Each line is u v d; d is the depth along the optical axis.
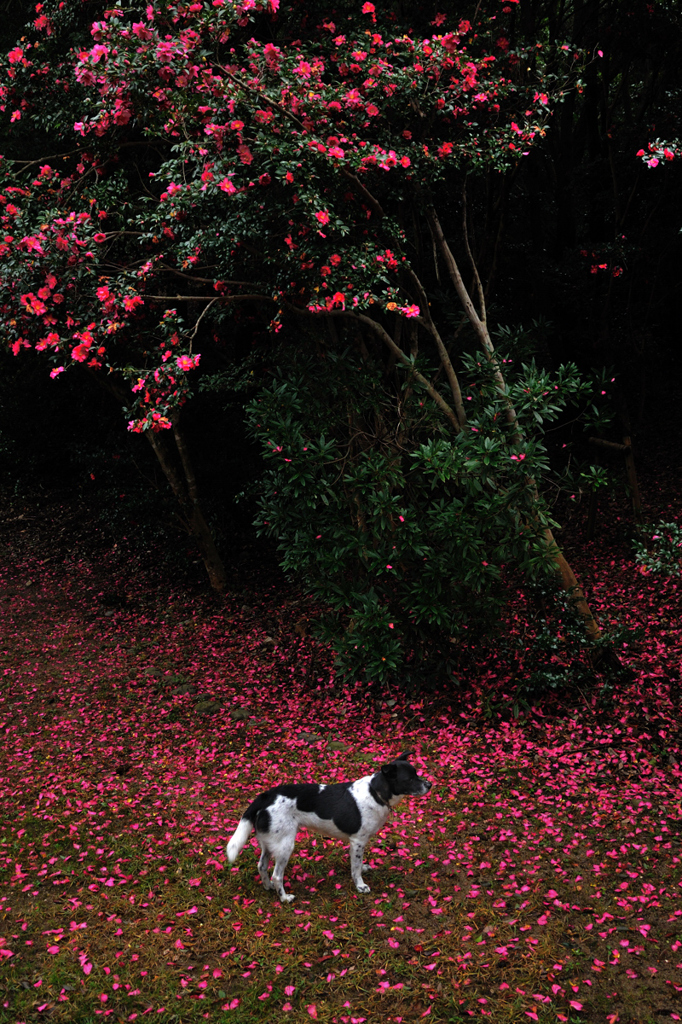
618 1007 4.02
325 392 8.24
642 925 4.64
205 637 11.06
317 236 6.98
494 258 10.85
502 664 8.31
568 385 7.46
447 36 7.11
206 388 9.41
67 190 7.95
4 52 10.57
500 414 7.61
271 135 6.47
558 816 6.09
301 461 7.65
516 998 4.06
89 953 4.51
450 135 7.68
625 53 11.61
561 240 13.90
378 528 7.73
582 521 12.68
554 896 4.95
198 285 8.80
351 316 7.83
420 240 8.80
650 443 13.98
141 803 6.59
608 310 11.83
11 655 10.83
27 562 14.69
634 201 12.48
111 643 11.13
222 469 13.34
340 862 5.54
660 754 6.89
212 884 5.26
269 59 6.43
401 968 4.32
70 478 17.62
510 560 7.73
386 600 8.41
